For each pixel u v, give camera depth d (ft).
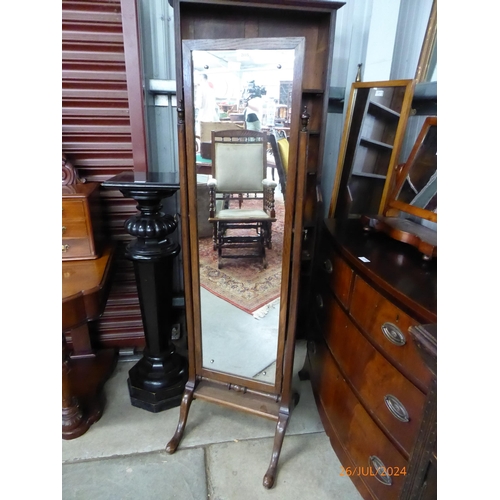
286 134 3.07
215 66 3.02
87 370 5.25
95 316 3.69
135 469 3.96
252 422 4.66
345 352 3.67
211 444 4.31
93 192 4.30
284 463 4.09
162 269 4.31
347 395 3.66
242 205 3.52
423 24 4.70
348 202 5.18
